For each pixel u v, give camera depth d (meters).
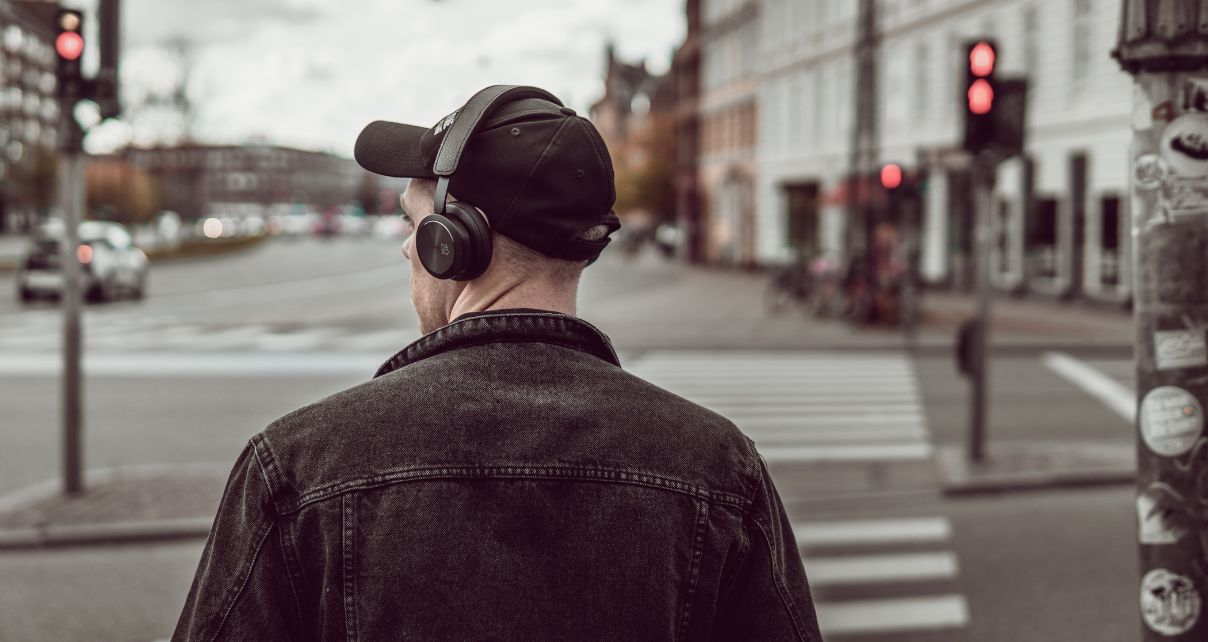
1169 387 2.53
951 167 29.05
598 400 1.50
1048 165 26.75
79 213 7.95
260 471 1.44
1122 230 24.00
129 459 9.74
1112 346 18.47
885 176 19.53
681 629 1.46
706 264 57.19
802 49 42.28
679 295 33.22
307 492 1.42
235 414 12.12
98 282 27.45
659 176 67.12
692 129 59.97
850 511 8.10
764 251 47.19
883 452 10.22
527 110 1.58
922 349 18.86
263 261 57.44
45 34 80.75
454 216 1.56
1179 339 2.52
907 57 33.62
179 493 8.05
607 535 1.43
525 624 1.38
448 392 1.47
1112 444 10.49
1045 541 7.23
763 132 47.25
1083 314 23.86
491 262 1.58
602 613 1.40
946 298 28.91
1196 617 2.54
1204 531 2.53
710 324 23.17
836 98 39.19
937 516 7.90
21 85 77.94
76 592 6.21
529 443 1.44
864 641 5.51
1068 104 25.86
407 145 1.67
